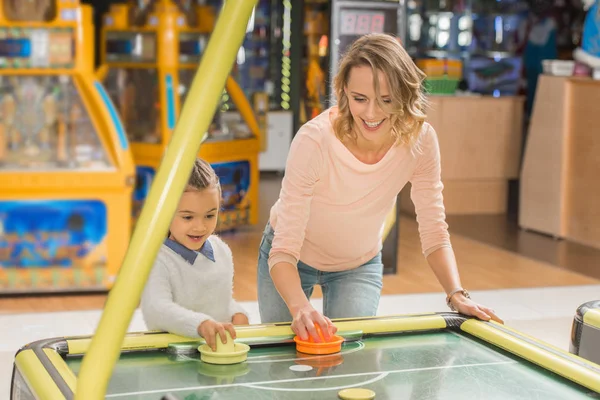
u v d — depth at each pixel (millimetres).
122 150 5367
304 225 2430
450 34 9781
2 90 5363
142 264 1155
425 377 1884
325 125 2406
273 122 10836
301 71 6879
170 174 1155
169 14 6871
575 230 7465
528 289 5715
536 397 1771
